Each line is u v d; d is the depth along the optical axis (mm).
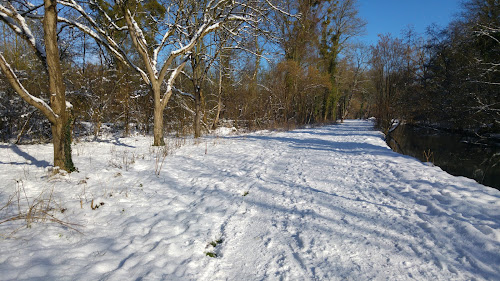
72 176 5363
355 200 4383
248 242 3141
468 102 17047
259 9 11086
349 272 2525
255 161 7688
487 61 16234
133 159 7113
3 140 10055
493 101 15828
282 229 3432
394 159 7594
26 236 2996
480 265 2535
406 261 2676
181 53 9578
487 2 17047
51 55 5039
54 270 2416
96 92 12586
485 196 4066
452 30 20438
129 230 3314
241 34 12289
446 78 20219
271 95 22578
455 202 3895
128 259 2686
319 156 8633
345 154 9000
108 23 9633
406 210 3889
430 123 23891
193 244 3049
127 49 14914
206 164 7156
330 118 37250
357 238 3143
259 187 5172
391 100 23562
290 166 7074
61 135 5387
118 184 5059
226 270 2643
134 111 14438
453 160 11805
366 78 44906
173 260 2734
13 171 5617
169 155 8164
